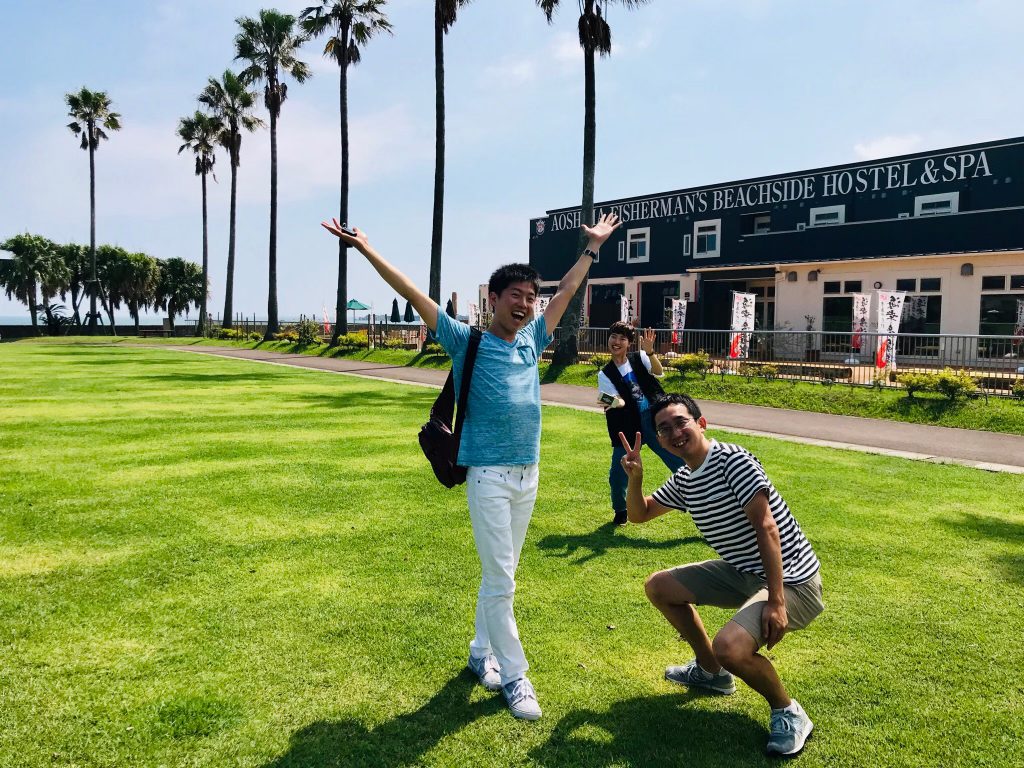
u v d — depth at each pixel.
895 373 14.09
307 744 2.79
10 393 14.30
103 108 48.88
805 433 10.88
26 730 2.82
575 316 19.83
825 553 5.14
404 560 4.87
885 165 22.81
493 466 3.10
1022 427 10.97
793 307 21.39
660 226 28.58
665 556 5.04
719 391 15.32
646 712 3.08
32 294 51.62
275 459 8.07
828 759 2.76
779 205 25.23
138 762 2.64
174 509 5.97
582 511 6.18
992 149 20.67
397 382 18.31
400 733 2.88
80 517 5.68
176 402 13.35
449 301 29.97
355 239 3.07
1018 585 4.54
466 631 3.82
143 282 58.53
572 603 4.20
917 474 7.85
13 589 4.23
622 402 5.57
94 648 3.52
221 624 3.83
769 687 2.82
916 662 3.53
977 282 18.00
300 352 31.88
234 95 45.03
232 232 47.41
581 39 19.08
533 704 3.03
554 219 32.50
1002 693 3.25
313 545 5.14
